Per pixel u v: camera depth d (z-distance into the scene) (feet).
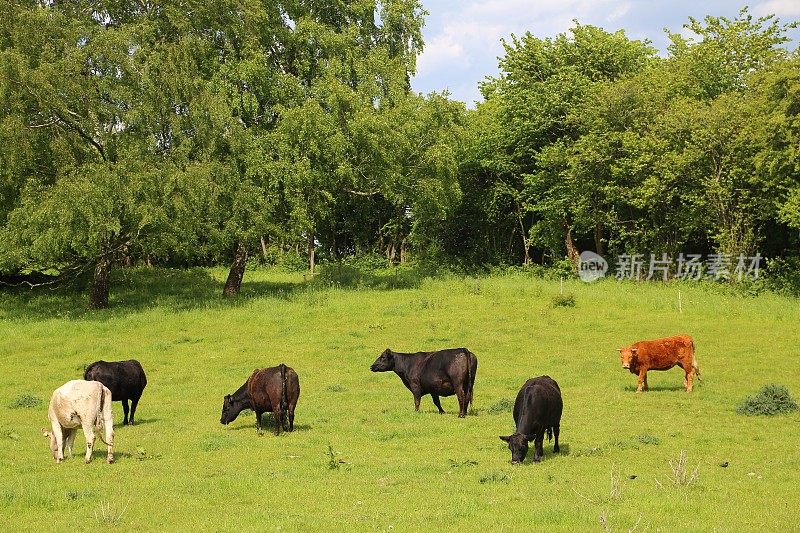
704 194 133.80
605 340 96.58
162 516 34.91
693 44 157.28
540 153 157.07
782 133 118.62
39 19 112.27
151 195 110.42
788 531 30.76
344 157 130.11
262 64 127.54
